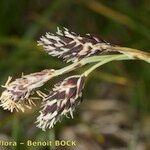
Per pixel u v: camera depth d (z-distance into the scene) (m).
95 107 0.31
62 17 0.37
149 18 0.31
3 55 0.33
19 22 0.35
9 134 0.28
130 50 0.12
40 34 0.36
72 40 0.12
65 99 0.12
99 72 0.30
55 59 0.30
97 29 0.35
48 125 0.12
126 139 0.29
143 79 0.30
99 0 0.33
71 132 0.29
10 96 0.12
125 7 0.32
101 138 0.29
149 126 0.29
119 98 0.33
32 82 0.12
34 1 0.37
